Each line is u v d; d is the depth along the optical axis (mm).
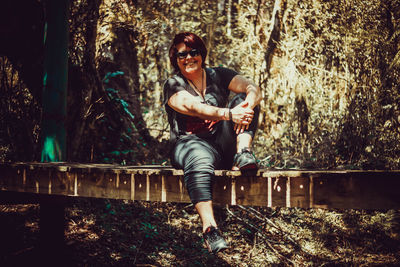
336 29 7605
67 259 4684
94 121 6543
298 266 5461
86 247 5105
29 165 3926
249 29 8617
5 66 5988
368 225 6258
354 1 7383
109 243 5301
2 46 5914
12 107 5988
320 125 7320
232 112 2879
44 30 5629
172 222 6066
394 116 7031
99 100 6531
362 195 2621
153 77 8539
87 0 6262
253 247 5766
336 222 6379
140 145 7258
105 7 6570
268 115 8219
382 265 5383
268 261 5539
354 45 7355
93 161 6570
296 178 2785
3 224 5172
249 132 3031
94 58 6535
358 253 5742
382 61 7172
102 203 6062
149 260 5184
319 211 6574
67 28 5168
